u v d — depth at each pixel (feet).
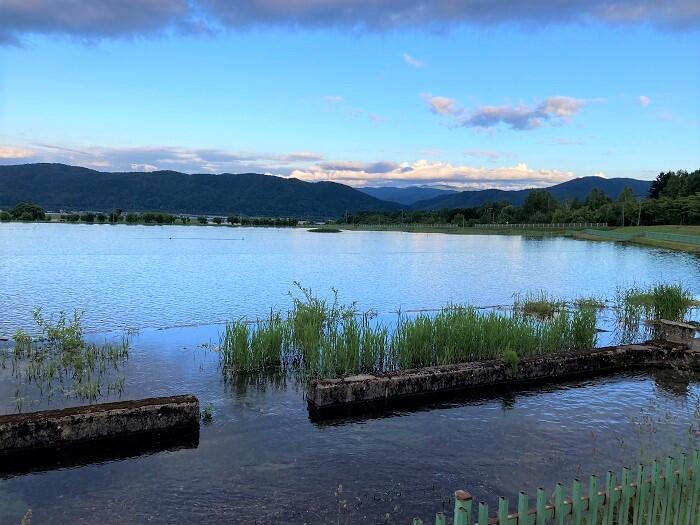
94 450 27.66
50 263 129.59
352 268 132.77
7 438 26.43
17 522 20.83
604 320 66.39
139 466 25.96
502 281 108.58
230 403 35.22
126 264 131.03
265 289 92.53
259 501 22.72
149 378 40.14
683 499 16.26
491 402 36.11
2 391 35.81
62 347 46.11
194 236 308.19
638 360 45.14
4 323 60.03
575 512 14.55
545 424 32.12
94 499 22.80
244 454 27.43
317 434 30.27
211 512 21.81
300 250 200.64
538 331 48.06
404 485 24.30
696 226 320.29
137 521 21.11
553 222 463.83
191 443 28.76
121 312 68.95
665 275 119.75
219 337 54.08
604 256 174.70
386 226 508.53
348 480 24.72
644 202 393.29
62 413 27.89
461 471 25.73
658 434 30.35
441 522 12.62
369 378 35.35
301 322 49.62
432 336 44.93
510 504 22.57
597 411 34.42
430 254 183.83
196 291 88.84
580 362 42.83
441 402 36.01
